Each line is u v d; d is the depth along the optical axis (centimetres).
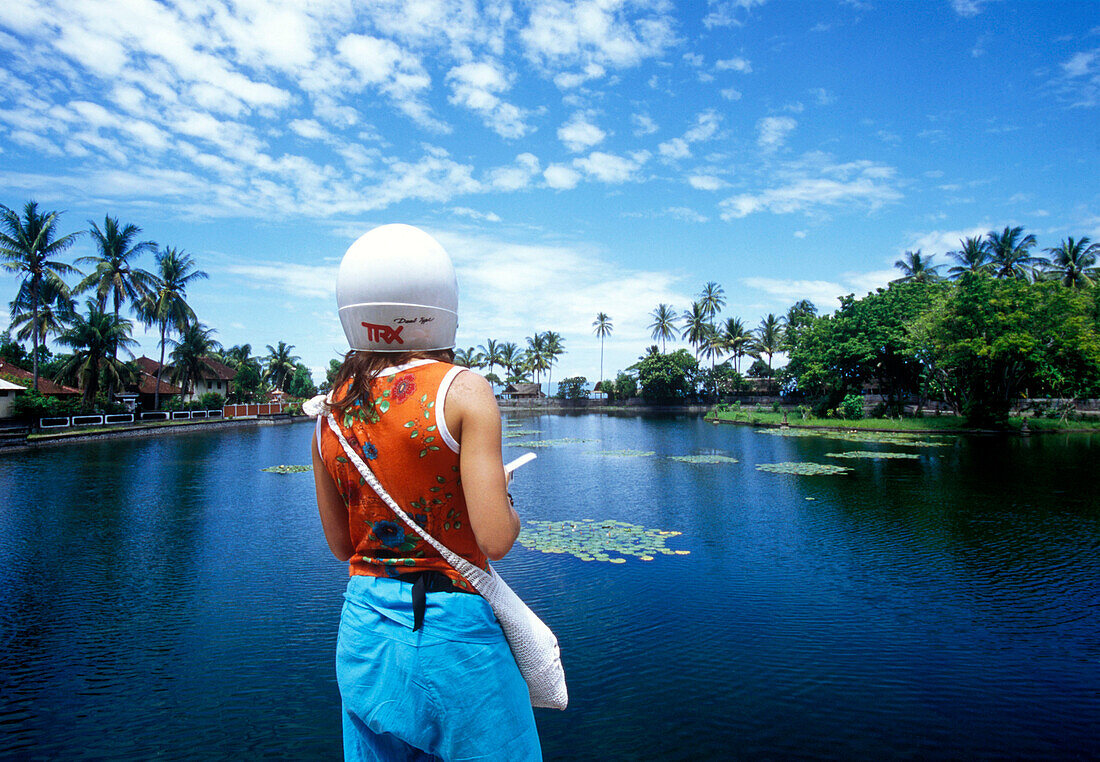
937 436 3080
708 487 1589
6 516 1255
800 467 1950
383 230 114
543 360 8825
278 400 6334
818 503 1348
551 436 3631
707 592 761
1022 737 439
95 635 634
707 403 7294
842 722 460
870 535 1056
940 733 446
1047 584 787
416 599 105
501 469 103
